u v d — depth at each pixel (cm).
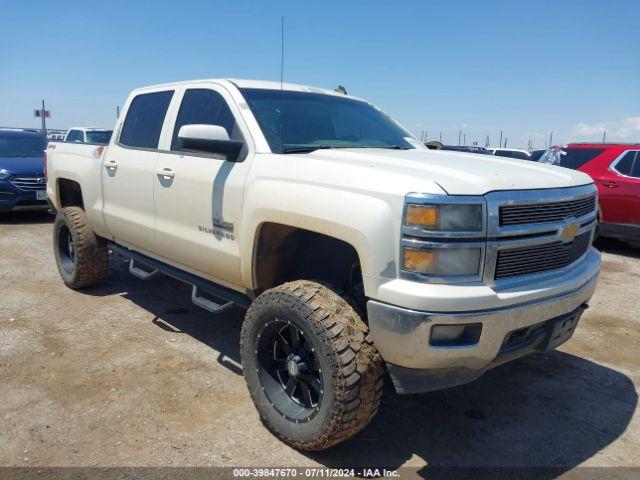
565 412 351
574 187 305
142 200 440
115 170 476
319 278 350
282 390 312
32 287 588
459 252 251
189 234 388
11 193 1009
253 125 353
